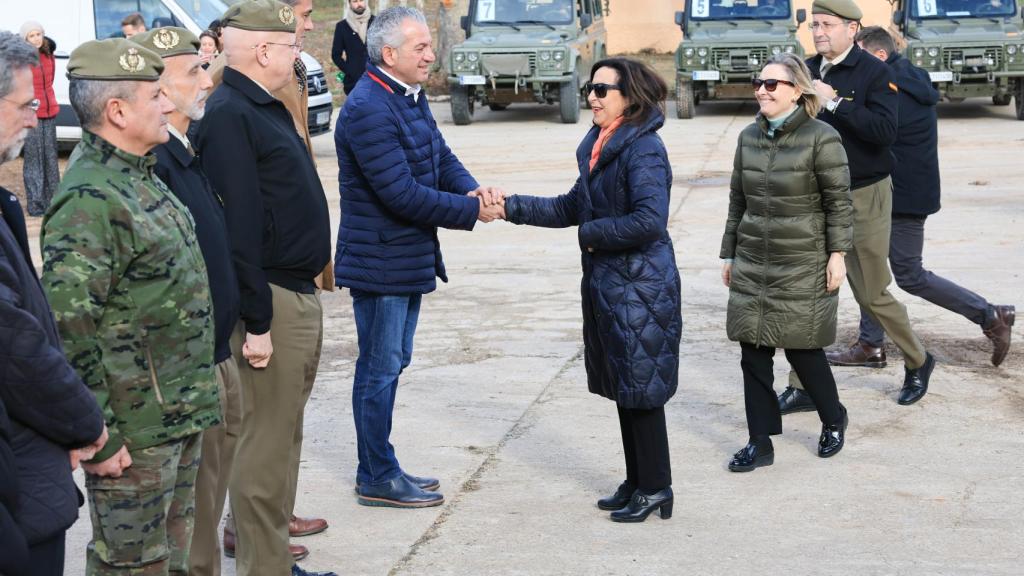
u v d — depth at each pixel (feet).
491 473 16.89
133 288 9.57
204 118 12.02
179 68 10.75
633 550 14.21
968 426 18.31
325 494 16.26
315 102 51.52
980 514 15.02
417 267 15.29
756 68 59.77
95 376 9.32
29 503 8.52
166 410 9.84
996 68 56.29
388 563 13.99
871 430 18.28
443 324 25.35
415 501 15.65
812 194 16.25
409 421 19.19
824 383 17.04
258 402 12.74
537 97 60.23
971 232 32.48
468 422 19.10
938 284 20.68
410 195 14.73
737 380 21.12
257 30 12.12
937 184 20.43
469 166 46.93
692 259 30.89
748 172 16.61
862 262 19.03
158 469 9.87
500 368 22.06
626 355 14.44
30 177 38.99
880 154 18.76
